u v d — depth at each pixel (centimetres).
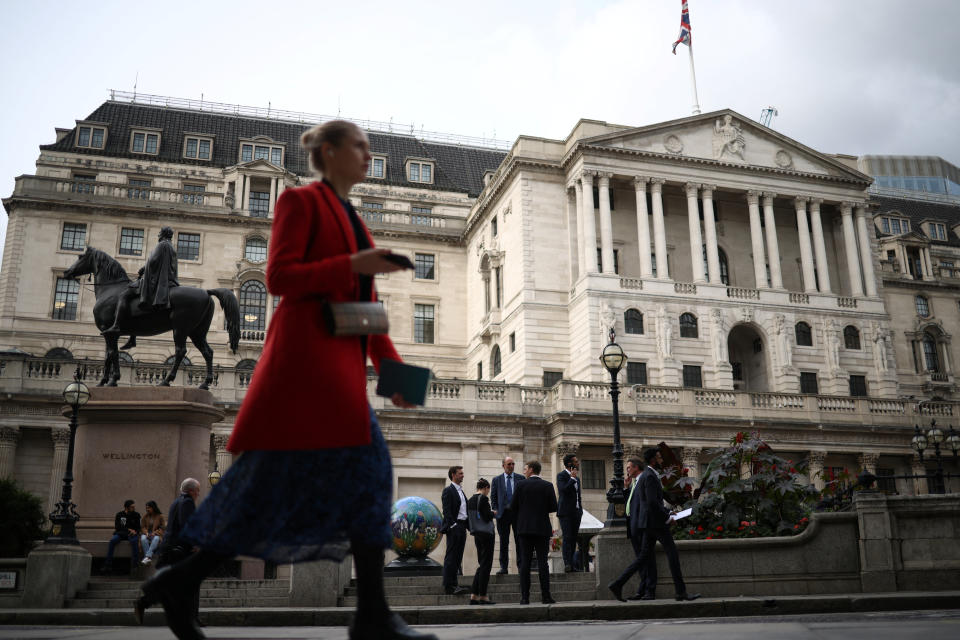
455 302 6488
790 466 1719
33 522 2386
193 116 7281
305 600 1412
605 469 4250
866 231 5853
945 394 6825
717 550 1462
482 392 4166
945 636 452
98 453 1652
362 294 357
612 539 1477
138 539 1562
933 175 10956
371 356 378
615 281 5150
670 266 5634
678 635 530
